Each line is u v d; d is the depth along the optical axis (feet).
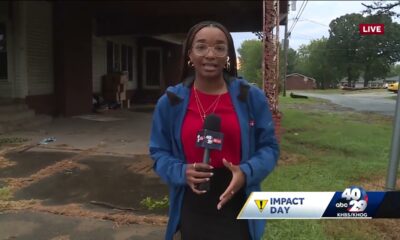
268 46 28.19
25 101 40.09
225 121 7.04
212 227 7.09
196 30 7.14
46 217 15.31
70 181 20.25
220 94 7.20
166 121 7.39
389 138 36.19
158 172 7.20
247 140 7.11
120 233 13.93
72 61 46.11
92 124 40.63
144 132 35.94
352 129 41.98
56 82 44.83
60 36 44.39
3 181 20.04
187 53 7.56
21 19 39.42
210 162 7.06
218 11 56.24
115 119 45.16
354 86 211.41
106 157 25.34
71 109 46.11
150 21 58.34
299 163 24.95
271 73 28.19
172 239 7.57
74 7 46.21
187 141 7.15
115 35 58.49
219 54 7.01
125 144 29.81
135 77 72.79
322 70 273.33
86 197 17.87
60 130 36.19
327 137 35.63
